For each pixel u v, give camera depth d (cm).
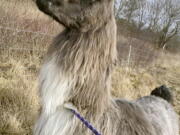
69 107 186
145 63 1547
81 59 186
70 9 184
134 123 216
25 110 436
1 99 460
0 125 392
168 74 1582
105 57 194
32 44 830
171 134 275
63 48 189
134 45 1561
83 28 187
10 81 541
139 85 878
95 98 192
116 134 201
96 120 193
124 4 2611
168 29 3469
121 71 980
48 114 190
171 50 3688
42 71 197
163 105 304
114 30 201
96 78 190
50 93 187
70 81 186
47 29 908
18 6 984
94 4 186
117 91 681
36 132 203
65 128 186
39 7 188
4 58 717
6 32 778
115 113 209
